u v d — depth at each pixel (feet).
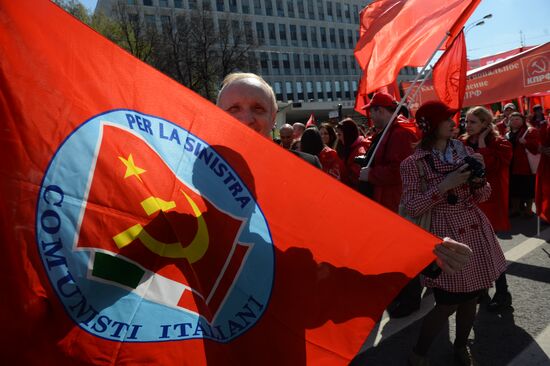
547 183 18.24
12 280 3.51
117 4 114.32
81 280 3.76
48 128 3.70
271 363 4.30
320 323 4.40
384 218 4.53
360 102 16.22
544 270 14.61
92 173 3.85
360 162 12.81
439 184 8.13
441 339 10.85
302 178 4.47
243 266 4.31
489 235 8.63
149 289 4.00
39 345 3.59
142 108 4.07
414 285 12.34
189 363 4.08
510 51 53.06
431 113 8.63
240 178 4.36
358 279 4.51
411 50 12.42
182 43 103.14
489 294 13.39
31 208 3.61
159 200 4.08
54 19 3.73
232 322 4.25
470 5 11.06
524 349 10.02
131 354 3.91
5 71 3.58
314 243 4.49
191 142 4.24
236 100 5.25
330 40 201.46
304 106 185.26
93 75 3.89
